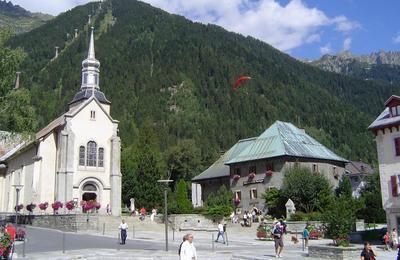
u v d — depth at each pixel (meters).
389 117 42.84
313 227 46.25
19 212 66.38
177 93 190.00
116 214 65.12
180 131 162.12
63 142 64.12
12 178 75.38
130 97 181.75
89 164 66.12
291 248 37.25
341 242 30.58
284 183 61.03
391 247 37.28
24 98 41.56
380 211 54.34
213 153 129.25
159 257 28.88
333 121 180.88
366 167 118.56
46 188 64.75
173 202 71.94
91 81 76.25
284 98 194.50
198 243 40.25
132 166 83.88
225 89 194.75
